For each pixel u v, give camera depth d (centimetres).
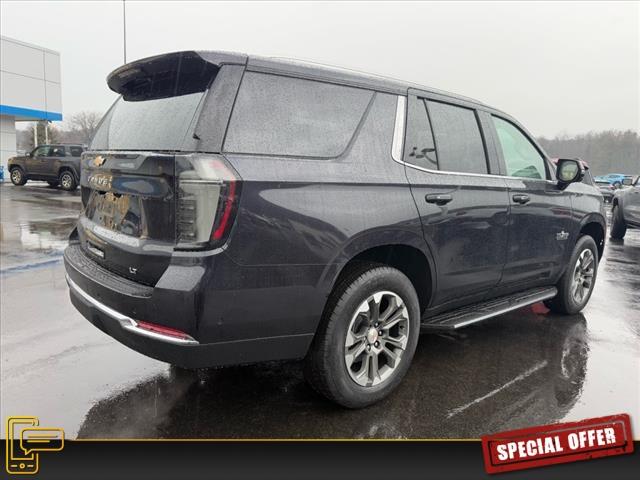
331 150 264
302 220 241
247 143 234
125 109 299
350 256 259
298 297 243
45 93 2562
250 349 238
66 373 322
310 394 300
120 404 285
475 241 334
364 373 278
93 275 268
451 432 265
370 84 289
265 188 230
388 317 287
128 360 343
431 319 332
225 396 296
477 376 332
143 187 240
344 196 258
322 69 269
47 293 496
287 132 248
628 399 304
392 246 293
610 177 3112
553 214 409
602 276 667
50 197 1527
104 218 284
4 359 341
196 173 219
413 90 312
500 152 371
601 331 428
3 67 2333
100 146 310
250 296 230
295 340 249
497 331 425
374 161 279
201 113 228
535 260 397
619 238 1092
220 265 220
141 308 228
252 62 243
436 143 319
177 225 226
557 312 476
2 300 471
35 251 712
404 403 293
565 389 315
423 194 296
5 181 2392
